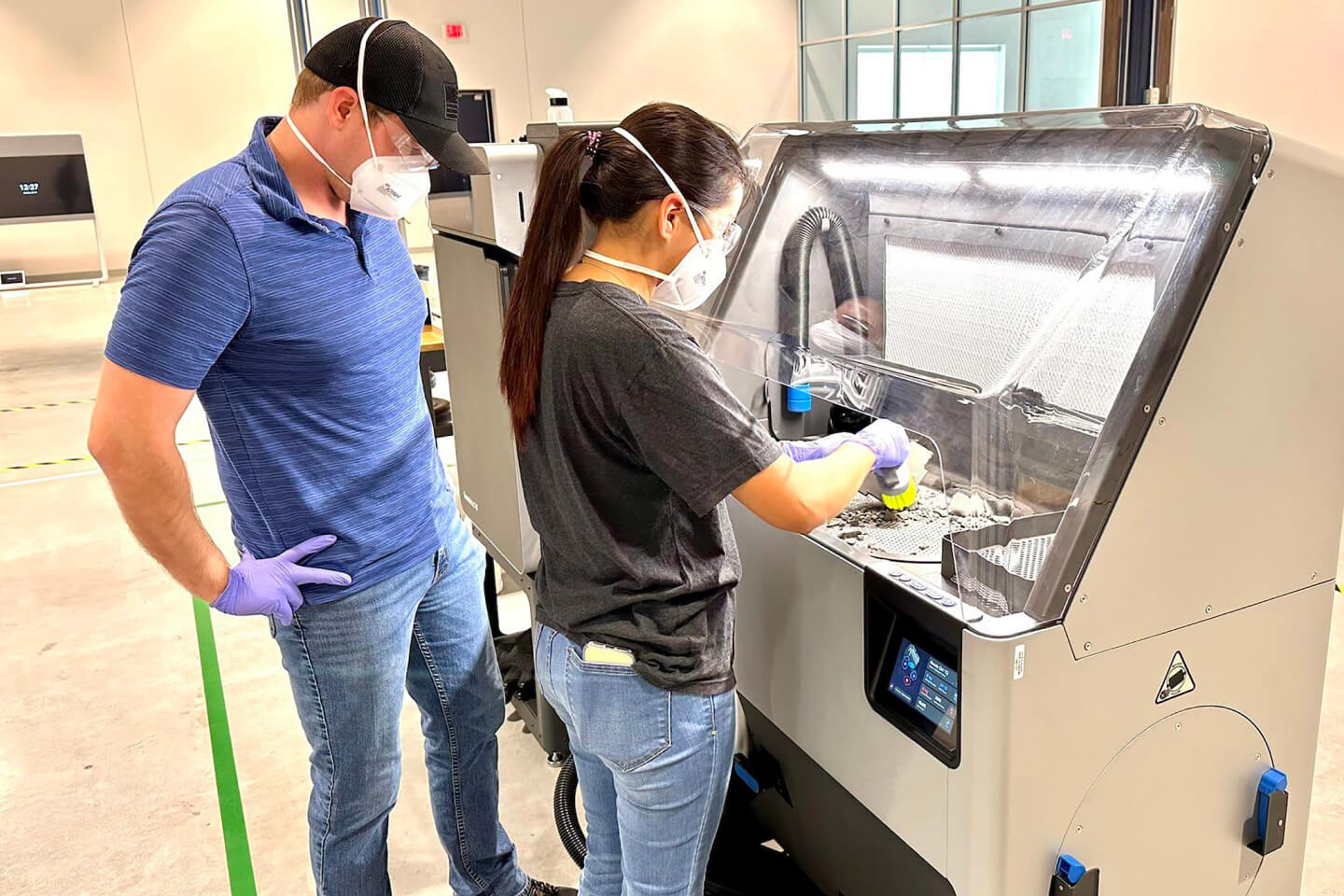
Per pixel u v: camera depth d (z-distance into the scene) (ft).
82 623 9.95
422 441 4.83
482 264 6.90
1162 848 4.29
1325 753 6.98
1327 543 4.30
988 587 3.67
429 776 5.60
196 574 3.99
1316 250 3.73
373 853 5.03
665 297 3.95
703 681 3.81
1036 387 3.58
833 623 4.42
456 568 5.26
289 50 33.99
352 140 4.01
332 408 4.29
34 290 30.89
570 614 3.86
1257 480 3.95
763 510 3.54
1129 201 3.69
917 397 3.99
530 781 7.27
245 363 4.04
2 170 29.60
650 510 3.66
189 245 3.69
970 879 3.89
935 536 4.39
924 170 4.61
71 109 31.94
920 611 3.85
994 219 4.15
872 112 35.37
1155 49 6.23
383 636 4.64
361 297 4.27
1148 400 3.53
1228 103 13.75
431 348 10.90
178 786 7.34
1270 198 3.53
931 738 3.93
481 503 7.91
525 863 6.47
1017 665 3.56
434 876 6.39
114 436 3.70
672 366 3.39
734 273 5.37
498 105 35.86
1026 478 3.60
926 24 31.65
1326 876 5.90
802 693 4.75
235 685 8.75
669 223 3.58
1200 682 4.12
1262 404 3.84
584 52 36.50
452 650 5.29
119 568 11.25
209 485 14.19
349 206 4.33
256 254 3.86
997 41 29.14
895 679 4.11
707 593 3.82
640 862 4.08
